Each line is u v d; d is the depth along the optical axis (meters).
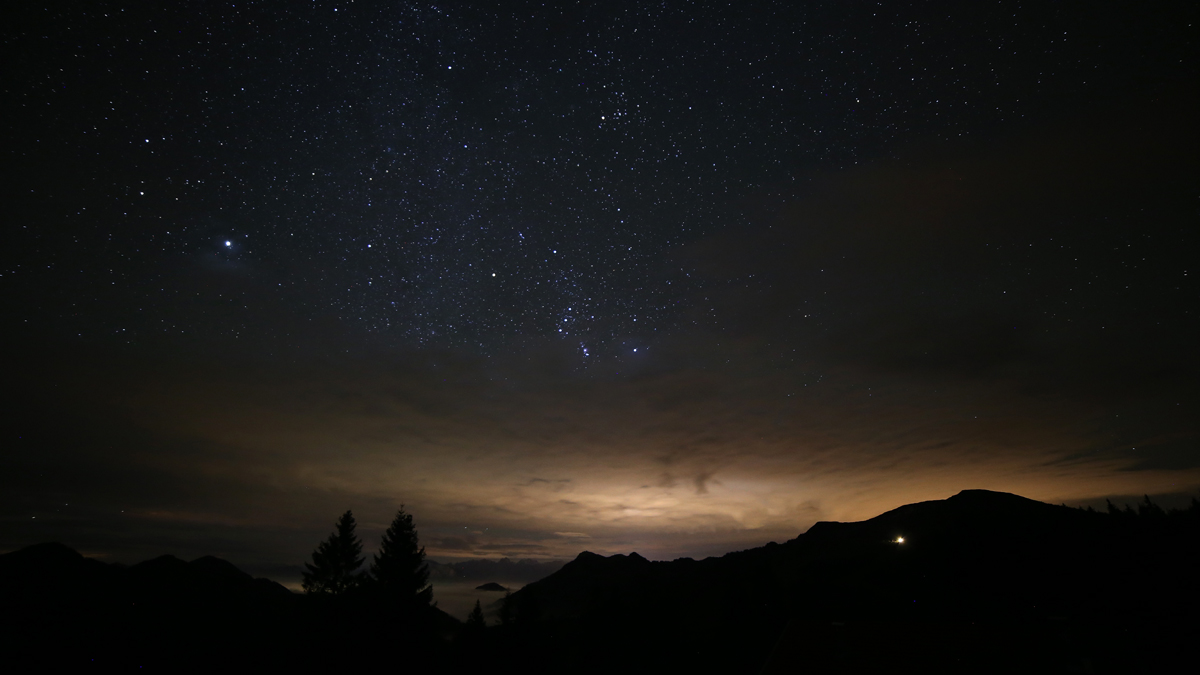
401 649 33.06
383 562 37.41
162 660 30.77
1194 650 19.88
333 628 32.78
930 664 18.28
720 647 38.94
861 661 18.94
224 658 31.11
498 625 37.38
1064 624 19.39
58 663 29.55
